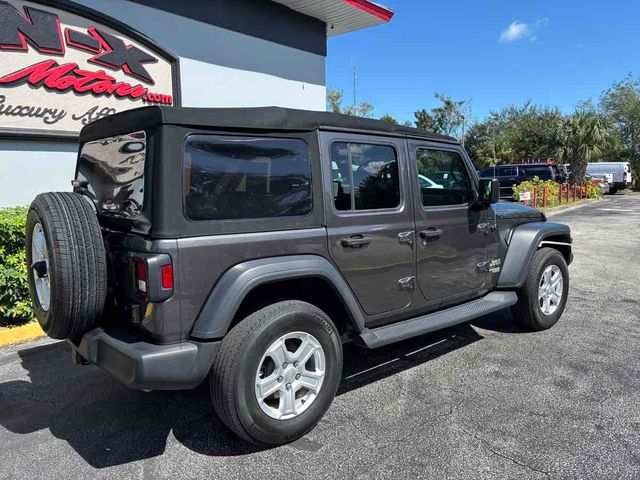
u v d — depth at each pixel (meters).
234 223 2.84
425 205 3.95
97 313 2.84
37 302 3.04
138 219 2.77
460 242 4.21
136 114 2.84
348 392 3.72
